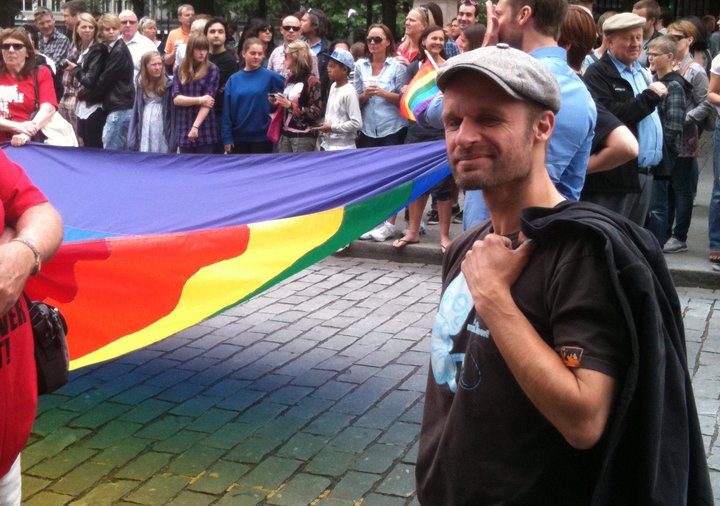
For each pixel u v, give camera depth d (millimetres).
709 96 7473
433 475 1988
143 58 9758
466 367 1921
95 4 26250
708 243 8305
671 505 1797
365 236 8414
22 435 2457
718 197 7414
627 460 1799
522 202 1954
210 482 4113
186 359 5727
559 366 1730
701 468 1897
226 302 4574
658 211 7762
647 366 1730
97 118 10406
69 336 4367
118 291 4363
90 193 6102
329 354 5820
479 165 1888
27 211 2512
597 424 1721
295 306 6871
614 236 1760
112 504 3920
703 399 4980
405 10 25156
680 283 7375
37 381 2605
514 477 1844
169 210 5688
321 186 5414
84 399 5078
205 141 9578
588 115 3662
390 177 5301
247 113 9320
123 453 4414
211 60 9844
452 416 1941
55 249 2475
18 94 8555
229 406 4977
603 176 4984
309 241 4891
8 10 23156
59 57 12023
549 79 1896
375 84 8695
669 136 7332
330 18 24344
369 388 5227
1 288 2225
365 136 8922
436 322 2096
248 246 4684
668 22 11719
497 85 1836
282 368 5566
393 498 3959
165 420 4801
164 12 25734
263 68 9398
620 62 5594
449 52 9133
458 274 2111
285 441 4535
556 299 1789
